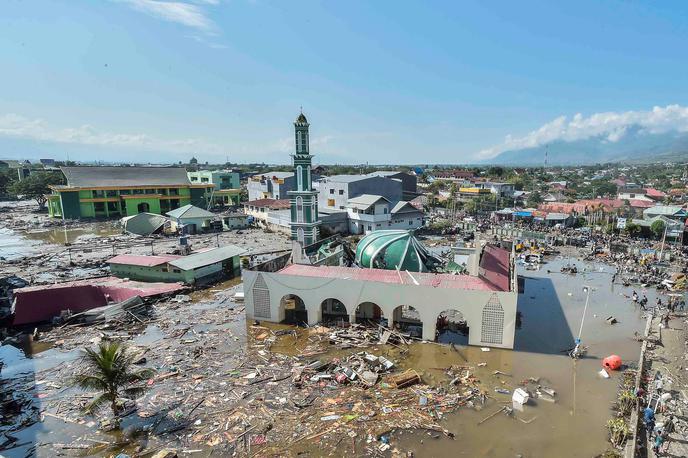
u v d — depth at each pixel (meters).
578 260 59.59
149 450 19.52
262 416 22.05
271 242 70.88
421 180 190.12
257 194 116.81
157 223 79.81
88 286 38.44
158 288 41.66
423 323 31.12
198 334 32.88
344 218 78.69
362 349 30.14
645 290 45.56
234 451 19.39
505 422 21.70
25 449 19.64
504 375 26.61
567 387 25.28
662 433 20.33
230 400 23.55
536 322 35.97
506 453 19.39
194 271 45.34
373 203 73.38
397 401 23.44
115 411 21.47
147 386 24.81
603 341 32.00
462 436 20.55
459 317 35.84
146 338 32.38
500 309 29.52
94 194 97.31
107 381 20.61
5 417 22.11
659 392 24.44
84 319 34.97
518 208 102.69
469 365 27.89
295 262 38.88
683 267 52.56
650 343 31.39
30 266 53.94
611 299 42.34
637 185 168.25
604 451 19.61
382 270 35.06
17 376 26.47
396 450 19.47
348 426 21.17
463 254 41.62
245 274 35.50
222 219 85.00
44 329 33.69
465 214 101.06
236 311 38.12
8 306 37.09
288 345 30.97
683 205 94.62
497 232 76.88
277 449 19.53
